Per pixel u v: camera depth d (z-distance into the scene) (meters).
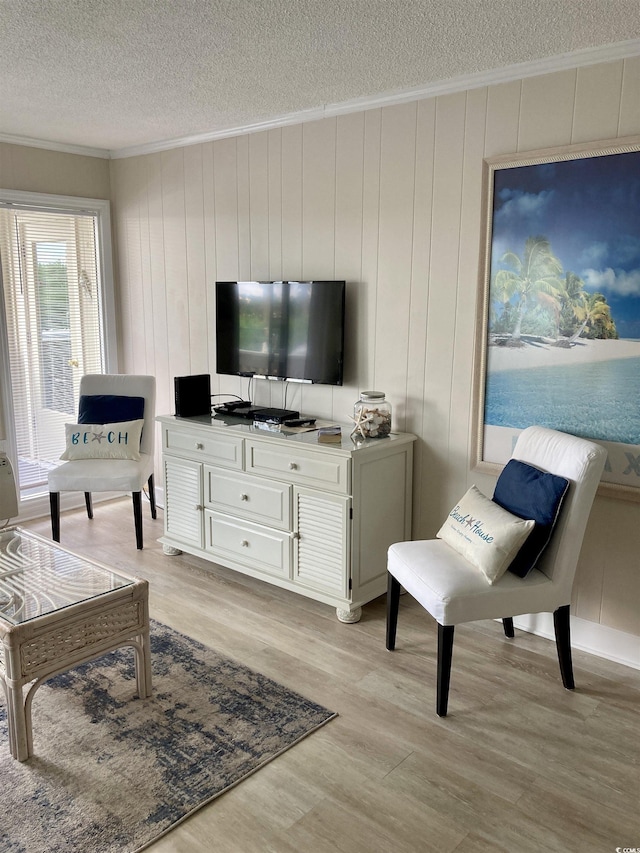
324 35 2.59
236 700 2.65
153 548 4.25
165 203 4.59
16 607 2.39
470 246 3.19
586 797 2.15
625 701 2.67
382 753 2.35
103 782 2.20
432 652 3.03
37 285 4.68
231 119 3.90
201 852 1.93
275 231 3.98
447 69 2.99
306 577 3.44
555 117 2.87
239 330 4.13
